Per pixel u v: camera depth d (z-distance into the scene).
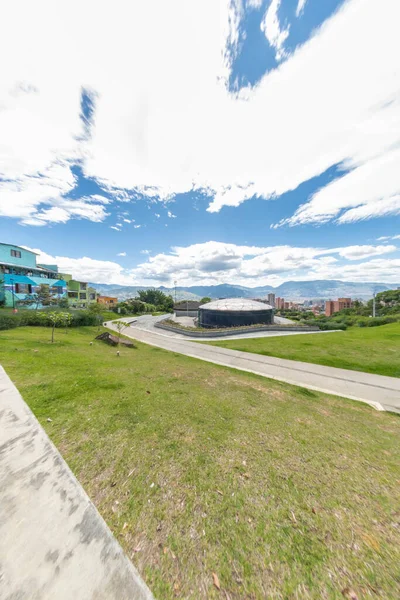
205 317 25.39
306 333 19.45
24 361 6.47
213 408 4.86
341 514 2.32
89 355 8.45
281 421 4.59
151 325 25.14
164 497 2.35
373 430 4.73
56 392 4.67
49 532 1.86
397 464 3.44
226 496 2.43
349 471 3.11
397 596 1.63
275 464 3.10
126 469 2.71
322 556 1.88
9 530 1.84
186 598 1.52
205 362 10.08
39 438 3.12
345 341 15.30
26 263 27.48
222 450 3.32
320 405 5.97
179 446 3.31
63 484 2.36
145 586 1.56
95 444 3.14
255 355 11.68
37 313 15.00
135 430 3.62
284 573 1.73
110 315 32.31
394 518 2.32
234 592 1.58
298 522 2.18
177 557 1.77
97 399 4.61
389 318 25.16
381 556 1.91
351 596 1.61
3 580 1.52
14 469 2.51
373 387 7.62
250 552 1.86
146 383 5.97
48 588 1.49
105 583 1.56
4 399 4.16
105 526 1.96
